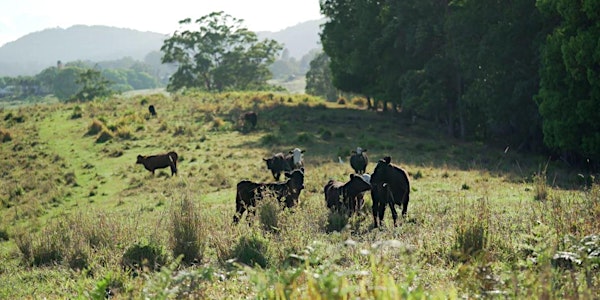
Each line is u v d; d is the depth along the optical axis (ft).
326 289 17.54
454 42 132.16
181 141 128.36
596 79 88.22
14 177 103.19
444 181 74.90
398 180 46.60
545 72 100.83
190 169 100.89
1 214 78.23
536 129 121.90
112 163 109.50
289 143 126.72
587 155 95.91
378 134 144.77
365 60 172.86
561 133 96.32
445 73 143.64
